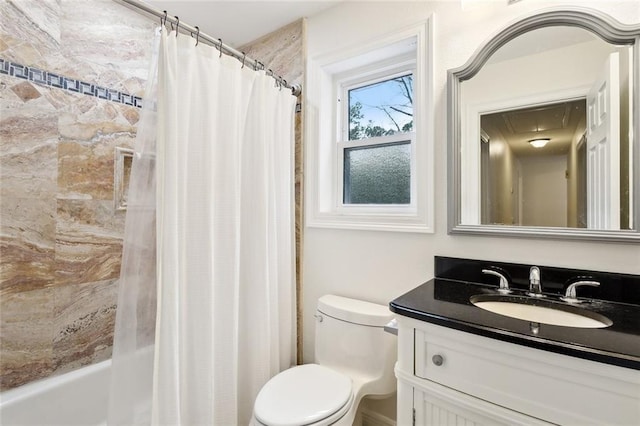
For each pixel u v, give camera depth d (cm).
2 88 124
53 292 141
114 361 100
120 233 163
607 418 67
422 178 142
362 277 162
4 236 127
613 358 65
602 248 105
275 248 159
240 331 149
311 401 115
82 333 150
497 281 123
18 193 130
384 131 175
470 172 129
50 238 140
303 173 186
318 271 180
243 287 149
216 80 124
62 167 142
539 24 115
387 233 153
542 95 116
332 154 188
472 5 126
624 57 102
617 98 103
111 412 99
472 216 128
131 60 167
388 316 137
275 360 159
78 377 143
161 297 104
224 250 129
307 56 185
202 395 117
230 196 130
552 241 113
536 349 74
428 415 92
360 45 163
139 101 171
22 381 132
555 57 113
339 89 188
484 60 126
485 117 126
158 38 109
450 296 108
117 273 163
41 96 135
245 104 142
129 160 168
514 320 85
